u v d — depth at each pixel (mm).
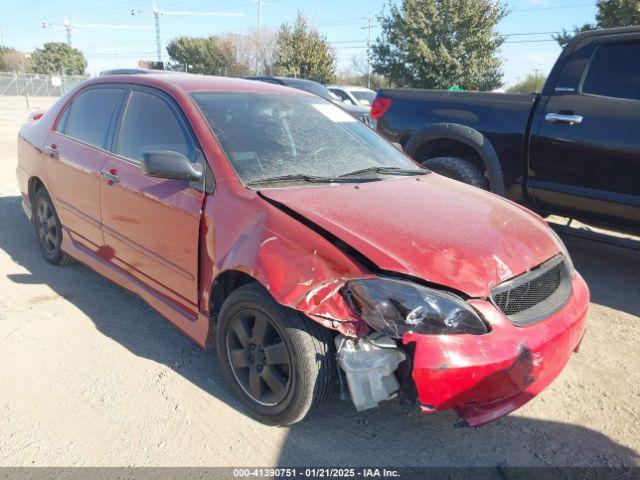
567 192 4762
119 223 3689
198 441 2695
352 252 2533
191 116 3340
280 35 36219
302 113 3836
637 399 3189
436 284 2441
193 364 3371
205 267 3000
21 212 6660
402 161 3936
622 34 4570
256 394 2822
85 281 4566
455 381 2340
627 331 4023
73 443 2654
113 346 3543
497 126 5090
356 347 2473
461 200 3270
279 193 2936
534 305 2732
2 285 4414
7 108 27203
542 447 2760
